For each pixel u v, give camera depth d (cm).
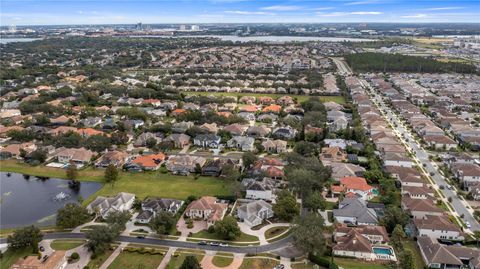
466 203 16162
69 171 18175
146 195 16900
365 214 14512
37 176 19138
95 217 14888
